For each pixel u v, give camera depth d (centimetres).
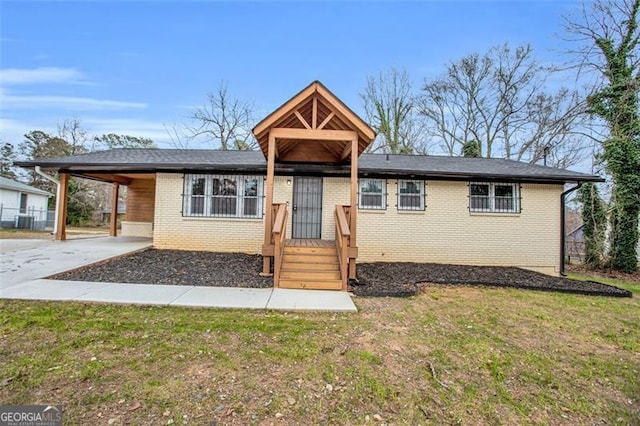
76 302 479
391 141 2284
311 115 753
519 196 1027
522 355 379
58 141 2820
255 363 328
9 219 2100
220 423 241
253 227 977
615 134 1206
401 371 328
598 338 445
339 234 721
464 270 898
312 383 299
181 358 329
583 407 289
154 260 802
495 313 530
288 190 977
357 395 286
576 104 1349
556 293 696
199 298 529
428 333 429
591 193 1232
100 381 284
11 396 260
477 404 284
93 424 233
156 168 952
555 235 1030
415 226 1002
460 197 1017
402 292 609
